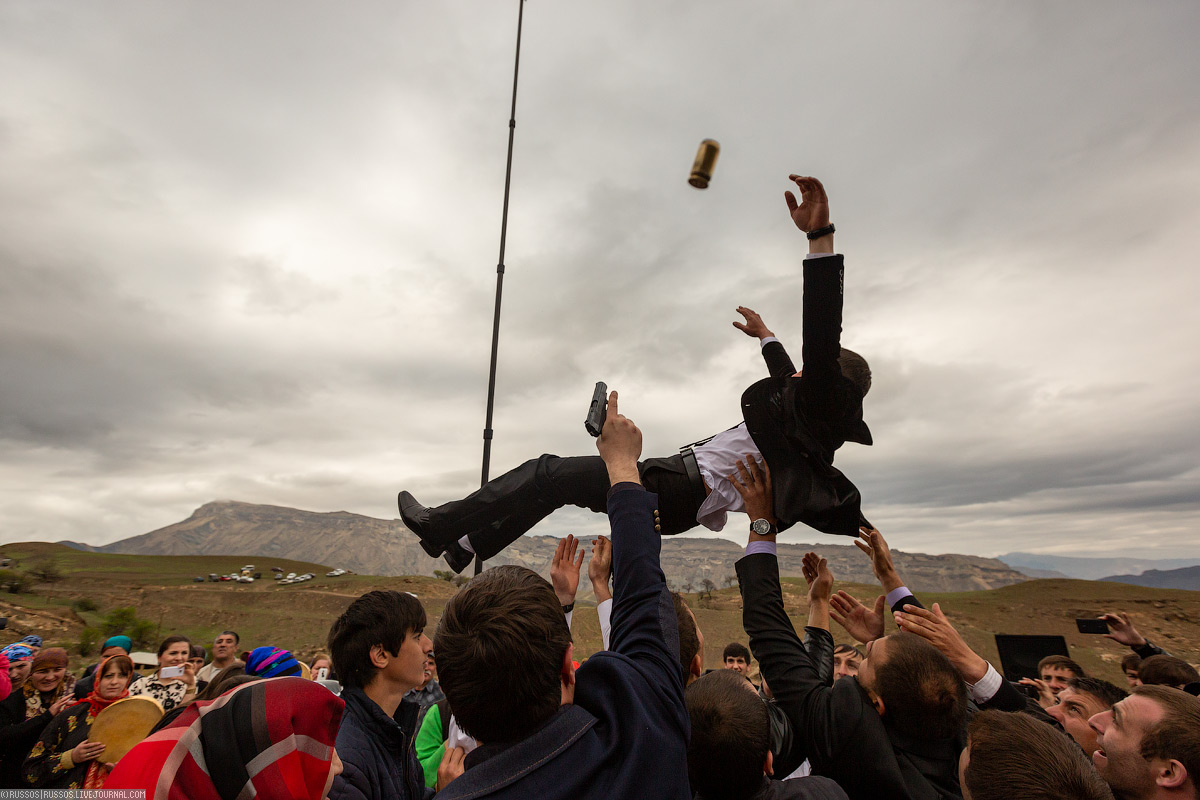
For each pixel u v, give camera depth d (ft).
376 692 9.80
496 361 19.58
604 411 7.86
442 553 13.43
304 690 5.64
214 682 11.74
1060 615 245.65
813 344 10.19
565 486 12.05
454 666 5.06
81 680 18.80
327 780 5.54
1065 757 6.62
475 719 5.06
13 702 19.48
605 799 4.43
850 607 12.85
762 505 11.08
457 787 4.77
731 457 11.86
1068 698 13.25
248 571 528.63
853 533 11.94
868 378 11.66
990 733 7.15
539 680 5.01
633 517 6.87
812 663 11.43
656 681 5.45
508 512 12.51
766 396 11.30
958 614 255.09
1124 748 8.83
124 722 16.33
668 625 6.23
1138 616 235.81
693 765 7.48
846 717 8.99
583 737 4.88
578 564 9.91
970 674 10.28
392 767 9.29
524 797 4.51
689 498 11.82
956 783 9.07
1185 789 8.22
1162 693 8.89
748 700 7.73
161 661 22.68
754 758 7.38
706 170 9.21
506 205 22.36
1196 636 212.64
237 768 5.02
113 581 435.94
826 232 10.27
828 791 7.86
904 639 9.43
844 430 11.10
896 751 8.91
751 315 12.58
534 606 5.21
